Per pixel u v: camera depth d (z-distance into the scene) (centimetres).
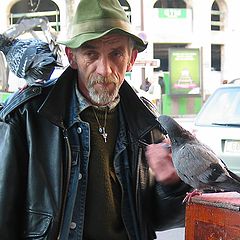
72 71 216
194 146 208
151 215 226
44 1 2702
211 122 704
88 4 206
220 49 2989
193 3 2867
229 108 709
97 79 205
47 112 203
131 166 219
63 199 202
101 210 210
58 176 200
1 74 707
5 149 200
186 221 189
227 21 2970
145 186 221
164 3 2884
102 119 217
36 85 216
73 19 209
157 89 1947
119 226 216
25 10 2742
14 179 198
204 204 182
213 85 2856
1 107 220
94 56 206
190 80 2220
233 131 675
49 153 203
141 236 216
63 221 201
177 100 2225
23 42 274
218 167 203
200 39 2870
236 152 668
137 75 1873
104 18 203
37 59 257
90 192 209
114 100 220
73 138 209
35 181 198
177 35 2844
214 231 179
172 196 220
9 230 195
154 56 2873
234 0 2955
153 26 2803
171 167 218
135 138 221
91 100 213
